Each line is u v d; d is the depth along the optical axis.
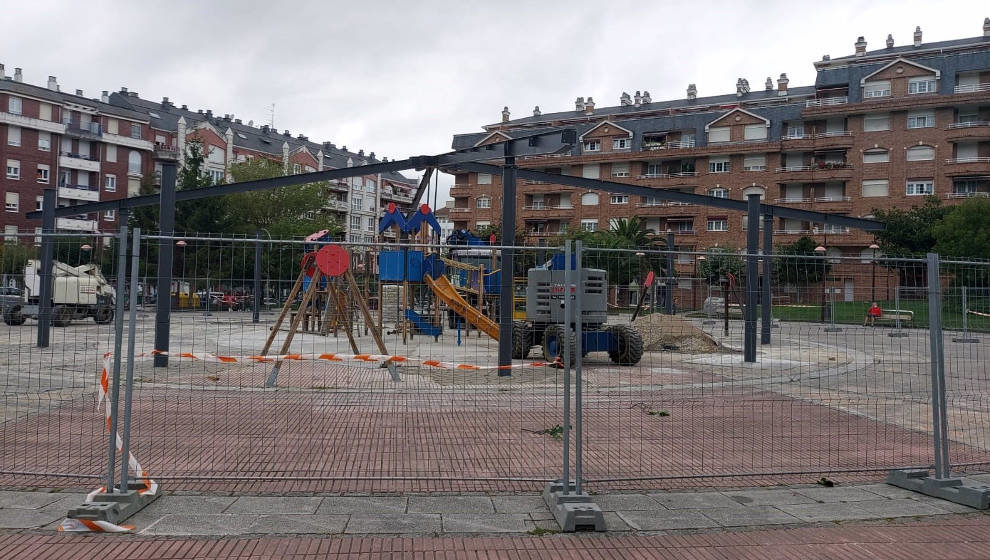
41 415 8.07
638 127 63.00
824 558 4.14
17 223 54.44
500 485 5.61
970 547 4.35
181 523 4.57
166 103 77.88
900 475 5.79
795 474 5.91
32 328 7.57
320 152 88.75
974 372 13.54
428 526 4.59
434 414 8.57
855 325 7.50
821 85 56.81
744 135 58.03
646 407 9.34
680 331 15.29
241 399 9.45
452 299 17.31
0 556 3.96
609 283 8.95
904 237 46.22
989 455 6.90
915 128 50.94
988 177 48.56
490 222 67.25
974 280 6.97
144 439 6.96
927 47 65.56
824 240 50.19
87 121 59.44
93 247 6.83
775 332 8.01
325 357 8.48
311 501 5.09
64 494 5.16
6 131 53.69
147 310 7.21
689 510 5.03
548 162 64.19
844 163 53.66
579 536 4.46
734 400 10.02
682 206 58.66
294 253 8.42
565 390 5.02
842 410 9.35
